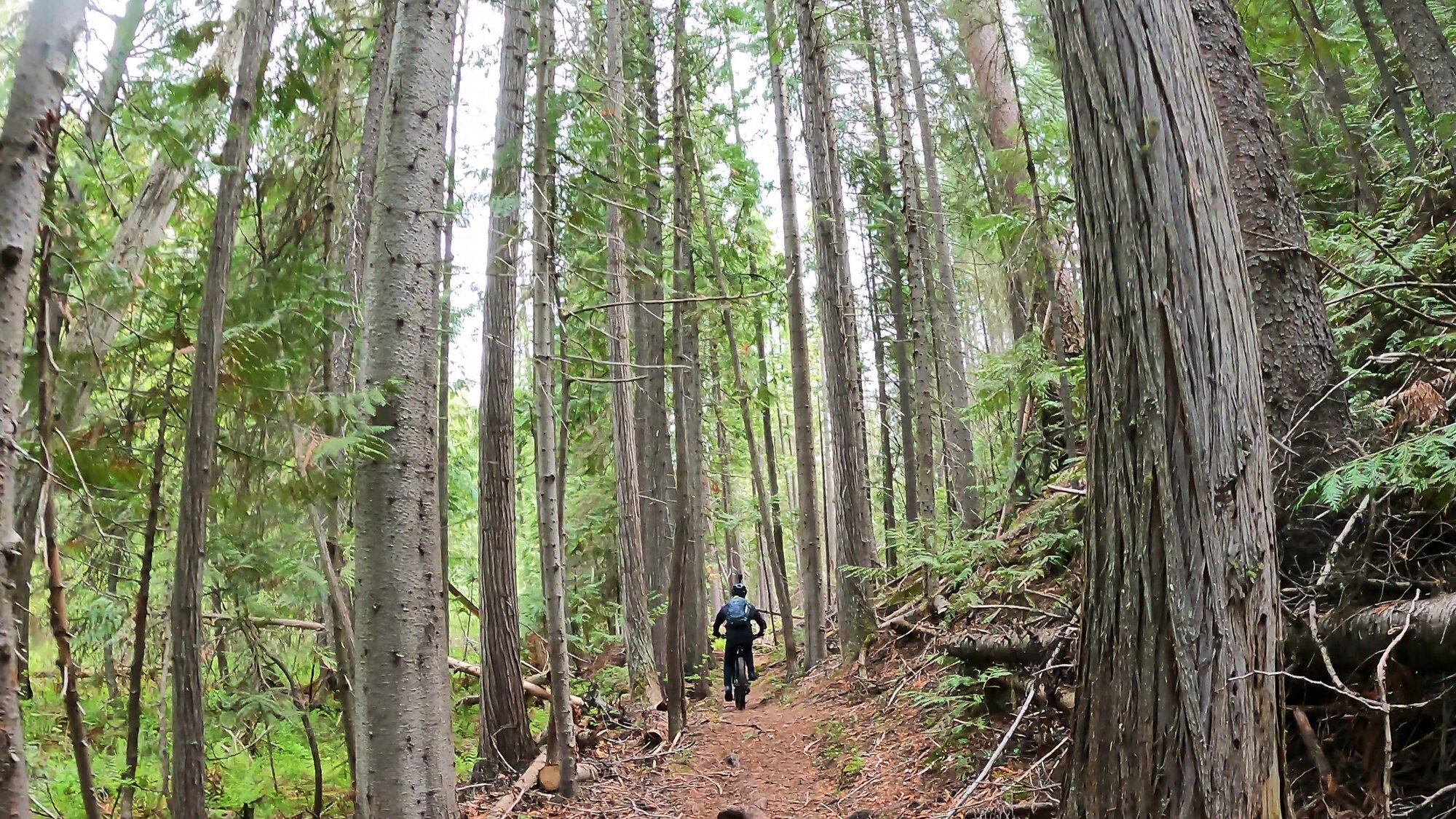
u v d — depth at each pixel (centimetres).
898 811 498
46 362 295
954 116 1186
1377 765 310
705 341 1572
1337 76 756
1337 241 533
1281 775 261
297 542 592
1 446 213
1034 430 1005
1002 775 476
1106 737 282
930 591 923
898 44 1187
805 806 566
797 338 1020
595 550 1517
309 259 561
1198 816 252
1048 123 757
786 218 1031
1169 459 265
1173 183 271
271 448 474
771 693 1027
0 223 218
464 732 962
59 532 468
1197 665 256
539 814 595
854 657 925
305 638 745
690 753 754
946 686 600
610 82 701
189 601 334
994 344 1773
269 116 542
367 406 431
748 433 1274
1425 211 548
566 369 811
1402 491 354
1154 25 277
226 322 464
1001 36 730
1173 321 267
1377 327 485
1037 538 730
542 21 603
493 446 735
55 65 233
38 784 462
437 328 482
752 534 2956
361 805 435
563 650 628
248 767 672
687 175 1077
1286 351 403
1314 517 371
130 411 421
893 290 1334
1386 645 307
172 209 498
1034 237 689
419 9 480
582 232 641
